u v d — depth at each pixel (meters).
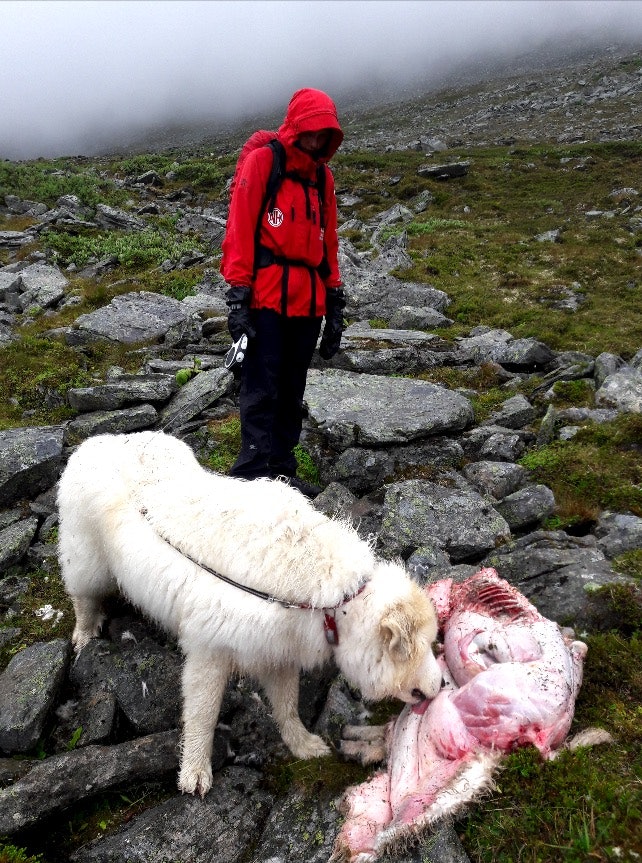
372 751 3.06
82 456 3.67
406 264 15.73
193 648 3.00
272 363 4.63
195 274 14.35
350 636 2.85
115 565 3.35
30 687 3.47
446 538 4.49
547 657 2.96
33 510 5.56
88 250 17.12
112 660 3.73
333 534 2.96
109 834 2.94
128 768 3.07
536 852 2.40
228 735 3.37
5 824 2.82
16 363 8.94
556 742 2.81
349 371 8.19
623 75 63.88
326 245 4.89
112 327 9.99
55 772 2.99
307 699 3.55
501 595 3.49
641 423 6.05
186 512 3.08
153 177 30.03
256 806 2.97
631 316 11.75
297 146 4.25
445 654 3.30
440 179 30.00
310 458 6.11
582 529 4.89
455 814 2.56
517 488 5.46
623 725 2.93
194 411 6.96
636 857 2.29
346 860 2.55
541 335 10.31
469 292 13.53
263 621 2.81
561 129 45.34
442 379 8.24
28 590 4.67
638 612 3.52
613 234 19.11
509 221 22.67
